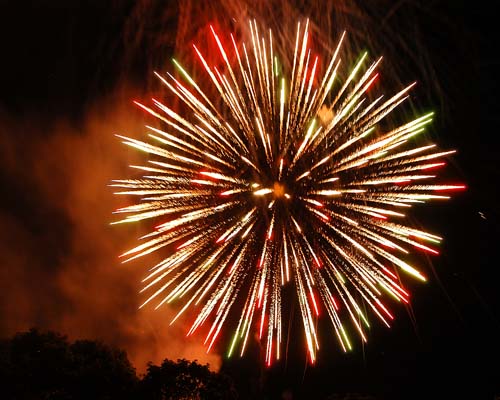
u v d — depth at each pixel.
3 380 10.56
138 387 10.67
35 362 10.93
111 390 10.69
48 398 10.25
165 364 10.89
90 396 10.59
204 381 10.70
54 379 10.73
